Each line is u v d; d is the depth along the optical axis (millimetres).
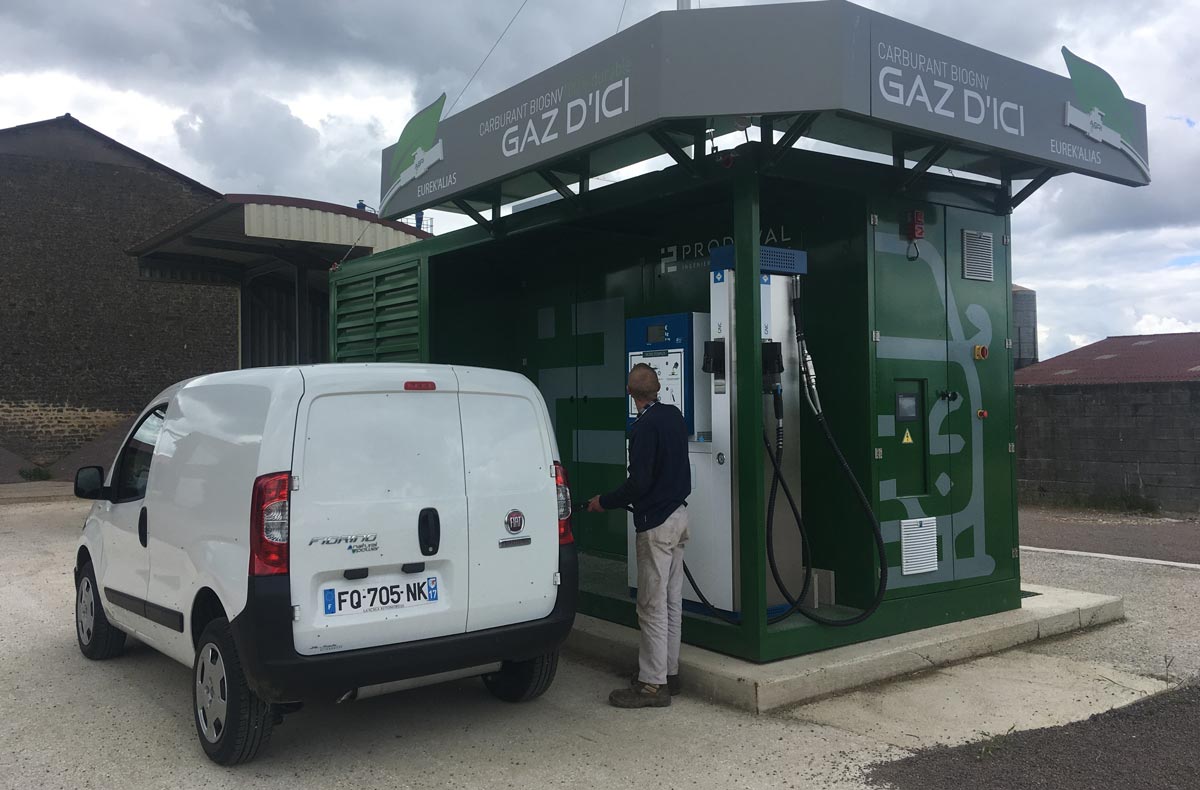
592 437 7820
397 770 3879
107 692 5020
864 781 3697
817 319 5746
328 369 3904
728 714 4523
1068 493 12820
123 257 22797
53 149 21969
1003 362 6246
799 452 5523
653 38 4480
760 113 4340
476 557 4027
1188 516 11695
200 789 3689
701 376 5398
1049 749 4008
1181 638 5883
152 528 4602
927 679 5027
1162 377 13242
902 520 5531
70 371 22047
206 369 23953
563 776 3797
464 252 7602
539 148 5348
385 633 3748
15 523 12844
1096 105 5625
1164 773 3748
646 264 7203
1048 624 5918
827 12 4285
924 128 4609
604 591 6230
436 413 4078
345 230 10734
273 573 3553
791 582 5422
